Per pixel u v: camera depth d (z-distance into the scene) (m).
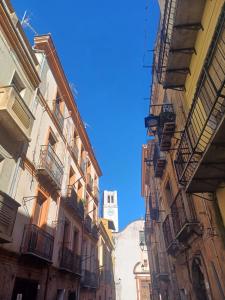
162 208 15.66
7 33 9.70
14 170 9.36
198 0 6.98
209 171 5.94
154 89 15.37
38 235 10.05
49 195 12.35
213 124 6.02
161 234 17.39
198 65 7.89
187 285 10.27
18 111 9.02
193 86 8.42
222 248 6.78
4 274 7.97
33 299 9.74
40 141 12.00
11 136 9.34
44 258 9.95
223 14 5.18
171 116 10.83
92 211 21.50
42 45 13.84
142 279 35.47
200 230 8.30
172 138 11.09
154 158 15.43
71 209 15.42
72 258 13.99
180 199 9.68
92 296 19.70
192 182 6.42
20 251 8.96
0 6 9.15
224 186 6.36
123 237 39.34
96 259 21.69
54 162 12.34
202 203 7.98
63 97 16.34
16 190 9.37
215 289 7.41
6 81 9.40
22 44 10.45
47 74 13.89
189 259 9.78
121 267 36.94
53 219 12.52
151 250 25.14
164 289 17.31
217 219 6.97
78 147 19.11
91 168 23.47
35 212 11.14
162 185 14.61
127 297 34.72
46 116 13.09
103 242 27.47
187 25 7.55
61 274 12.73
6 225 7.64
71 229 15.20
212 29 6.77
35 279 9.95
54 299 11.54
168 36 8.72
